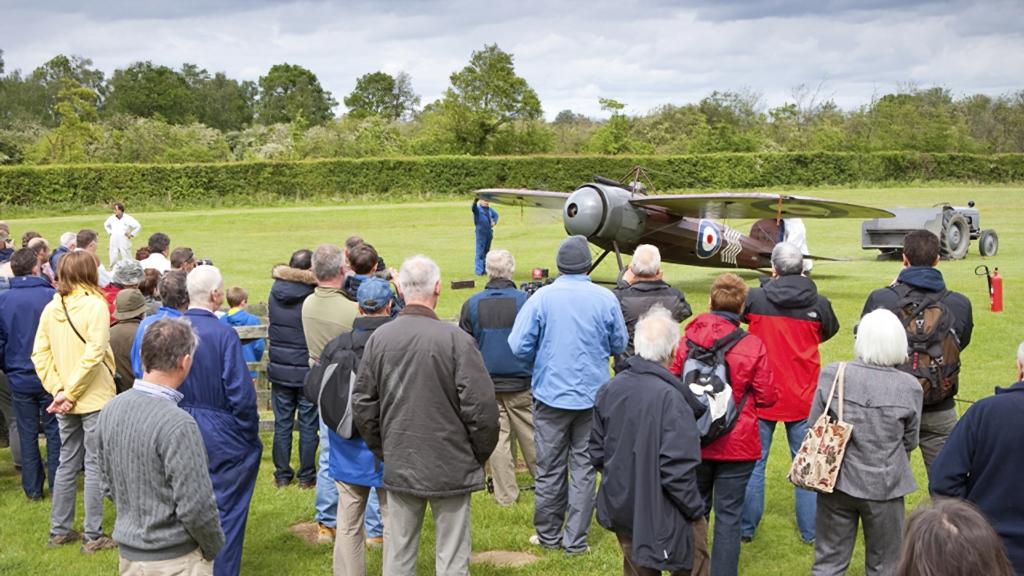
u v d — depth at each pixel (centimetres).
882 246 1958
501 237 2608
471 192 4131
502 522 542
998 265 1839
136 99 10138
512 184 4153
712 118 6362
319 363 416
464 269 1862
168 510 311
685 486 348
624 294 545
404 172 4056
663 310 381
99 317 489
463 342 373
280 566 482
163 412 310
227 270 1861
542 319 471
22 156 5000
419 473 371
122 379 547
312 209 3553
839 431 373
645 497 352
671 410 352
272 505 574
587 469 485
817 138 5684
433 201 4003
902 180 4616
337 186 3975
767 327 486
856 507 381
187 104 10419
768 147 5672
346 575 420
